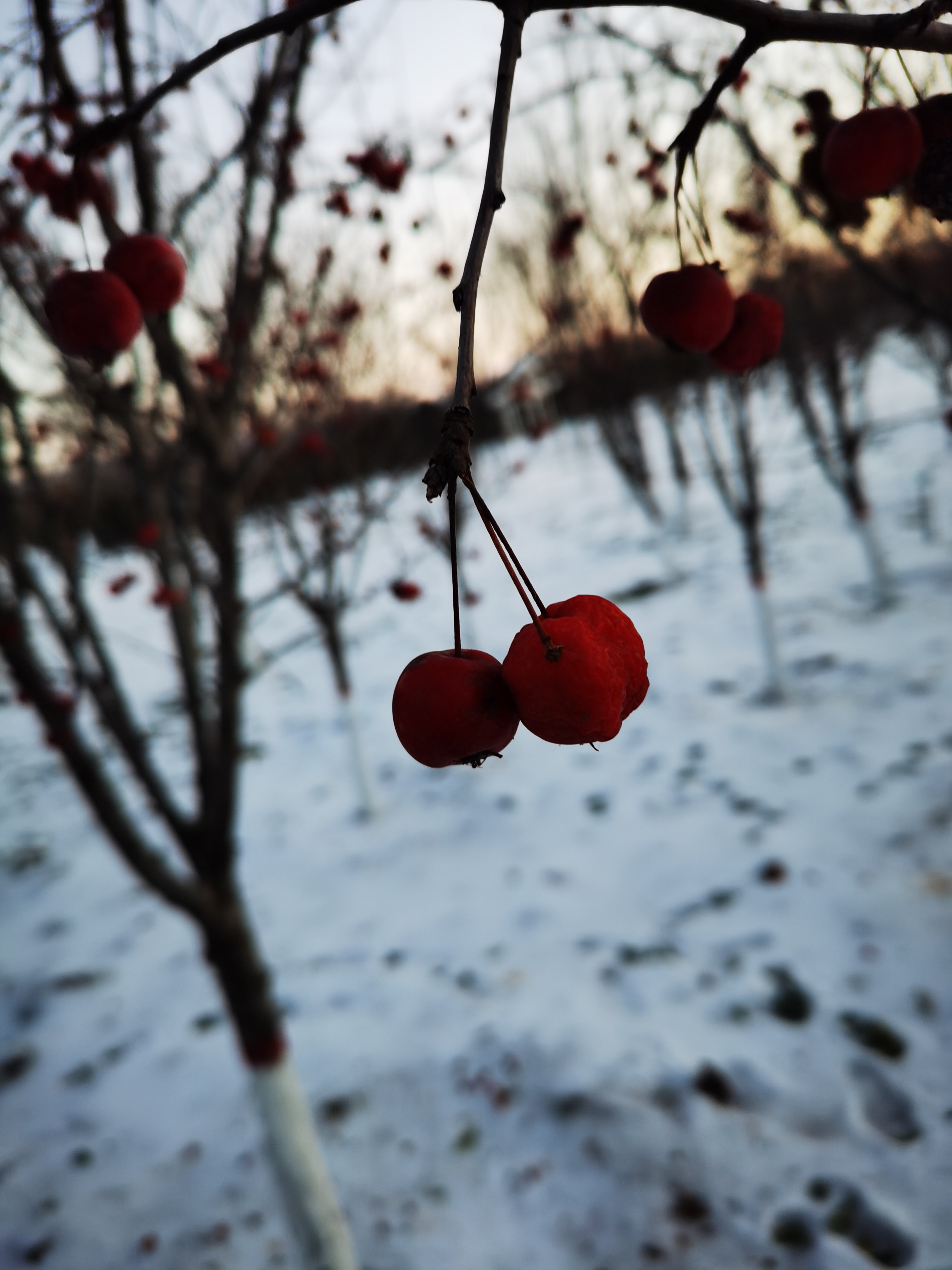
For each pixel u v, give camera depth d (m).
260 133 1.88
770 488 11.53
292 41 1.87
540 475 19.81
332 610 5.22
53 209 1.59
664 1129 2.73
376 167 2.54
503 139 0.68
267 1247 2.66
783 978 3.23
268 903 4.66
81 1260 2.73
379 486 12.65
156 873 2.18
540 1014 3.31
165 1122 3.21
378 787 5.87
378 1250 2.60
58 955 4.50
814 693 5.58
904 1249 2.29
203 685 2.22
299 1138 2.39
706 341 1.08
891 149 0.95
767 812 4.35
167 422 2.55
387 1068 3.20
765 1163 2.58
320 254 3.07
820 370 6.74
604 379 8.61
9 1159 3.17
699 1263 2.37
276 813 5.82
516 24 0.71
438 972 3.72
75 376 2.08
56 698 2.08
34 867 5.65
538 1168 2.73
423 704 0.75
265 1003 2.39
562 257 4.34
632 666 0.78
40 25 1.38
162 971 4.17
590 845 4.50
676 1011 3.19
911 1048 2.85
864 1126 2.64
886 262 3.48
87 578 2.82
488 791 5.40
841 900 3.58
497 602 9.87
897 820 3.99
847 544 8.44
